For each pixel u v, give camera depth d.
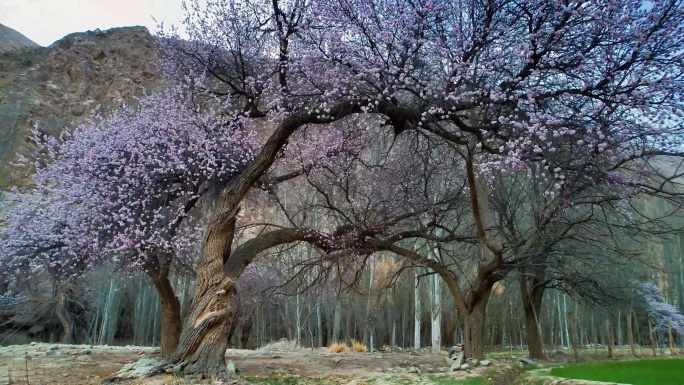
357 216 12.14
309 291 14.48
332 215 13.51
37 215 12.60
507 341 39.47
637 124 8.42
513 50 8.75
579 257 12.83
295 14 11.12
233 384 7.86
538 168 10.04
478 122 10.70
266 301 18.36
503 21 9.16
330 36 9.59
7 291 21.56
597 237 13.42
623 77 8.34
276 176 13.54
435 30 9.39
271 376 9.51
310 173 13.30
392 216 12.88
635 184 9.63
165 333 12.00
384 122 11.48
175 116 11.98
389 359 13.47
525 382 5.63
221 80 12.38
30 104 39.50
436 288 24.44
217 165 11.77
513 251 12.53
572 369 5.34
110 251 11.02
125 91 43.94
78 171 11.66
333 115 10.61
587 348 27.05
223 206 9.67
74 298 26.28
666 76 7.88
